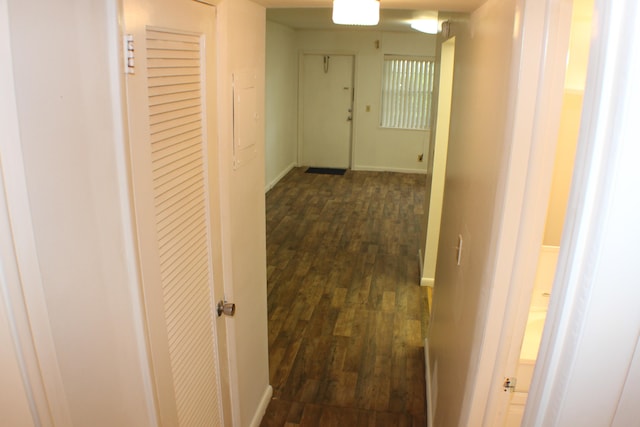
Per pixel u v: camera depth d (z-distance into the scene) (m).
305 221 5.83
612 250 0.56
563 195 2.06
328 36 7.91
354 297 3.99
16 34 0.75
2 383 0.81
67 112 0.88
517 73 1.23
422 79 7.91
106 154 1.02
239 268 2.09
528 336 2.02
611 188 0.54
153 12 1.19
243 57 1.93
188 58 1.45
